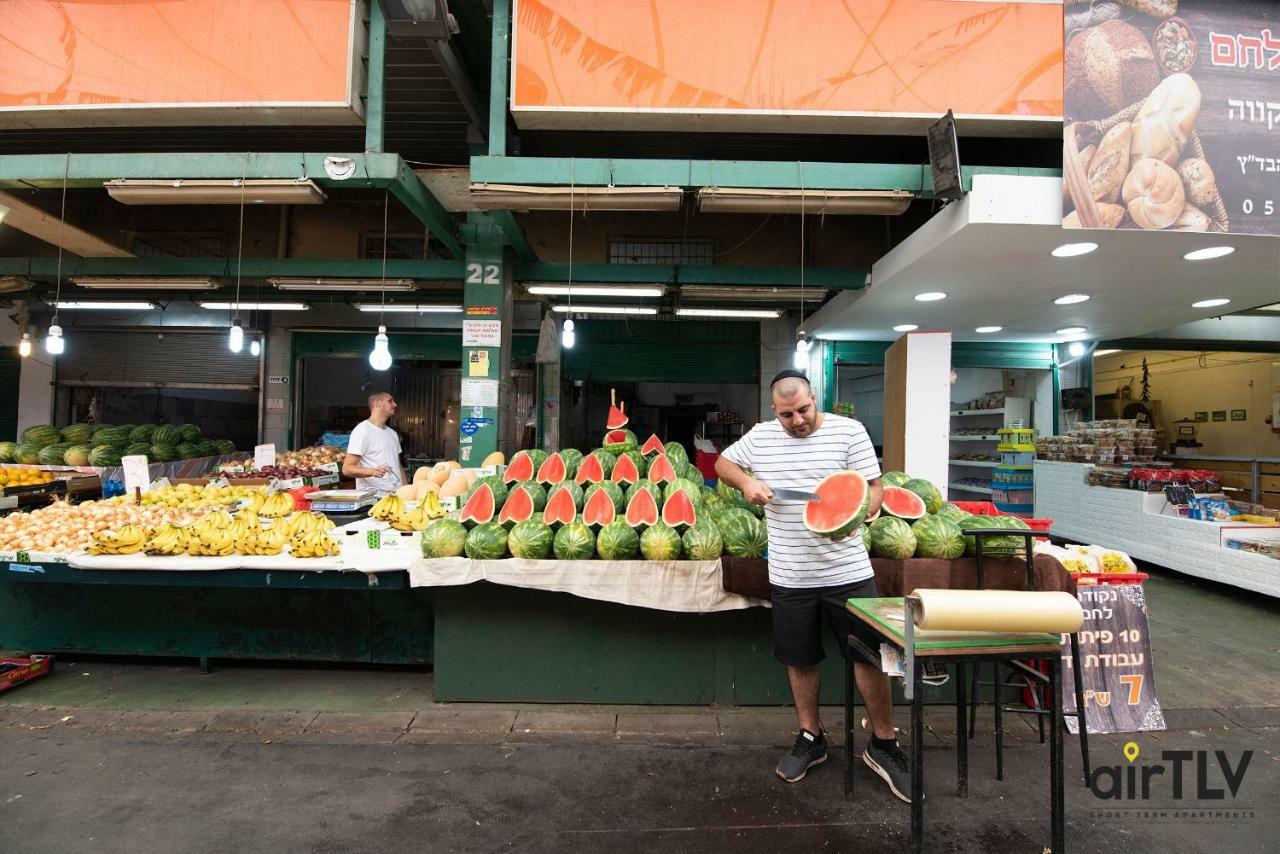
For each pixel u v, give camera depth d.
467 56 5.36
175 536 3.18
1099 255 4.79
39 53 4.46
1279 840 2.14
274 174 4.37
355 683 3.34
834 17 4.50
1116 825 2.21
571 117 4.53
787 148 6.47
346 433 9.04
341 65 4.38
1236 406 9.53
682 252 8.82
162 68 4.44
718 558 2.99
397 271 6.43
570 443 9.68
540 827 2.19
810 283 6.21
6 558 3.11
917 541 2.94
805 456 2.45
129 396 9.83
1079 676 2.54
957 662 2.11
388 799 2.34
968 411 9.59
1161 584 5.75
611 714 3.01
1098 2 4.02
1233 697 3.27
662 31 4.46
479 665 3.10
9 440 9.30
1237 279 5.43
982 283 5.68
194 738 2.77
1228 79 4.04
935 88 4.50
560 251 8.78
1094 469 6.80
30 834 2.11
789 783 2.46
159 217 8.91
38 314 9.24
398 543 3.28
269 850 2.06
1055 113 4.52
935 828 2.19
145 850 2.05
